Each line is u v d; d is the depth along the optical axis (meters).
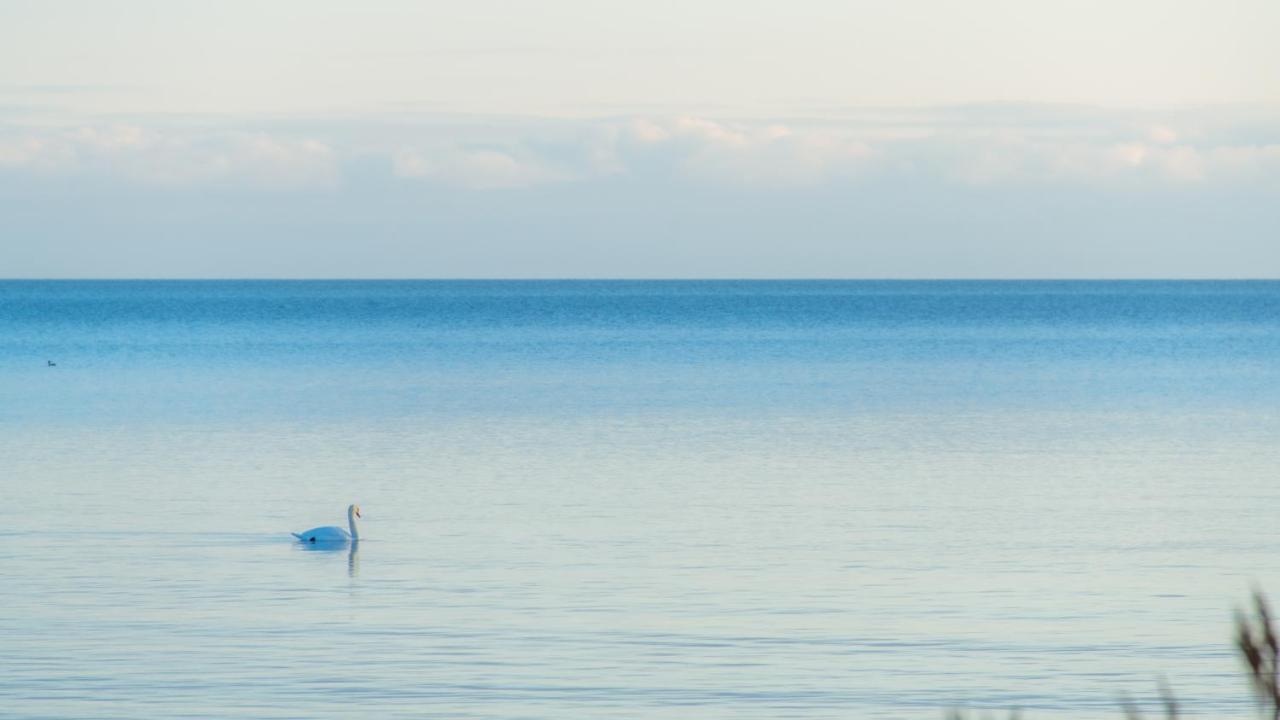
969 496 61.59
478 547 50.62
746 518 56.16
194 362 143.88
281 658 36.59
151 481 65.88
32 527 54.25
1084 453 75.69
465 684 34.59
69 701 33.12
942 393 110.06
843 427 87.12
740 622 40.12
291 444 79.31
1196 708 32.91
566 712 32.50
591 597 43.00
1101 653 37.22
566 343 180.62
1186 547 50.53
